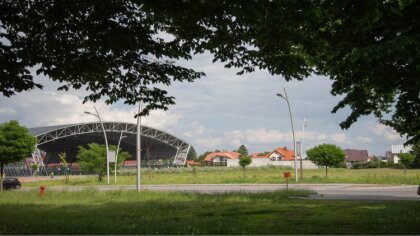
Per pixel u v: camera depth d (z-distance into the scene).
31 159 95.88
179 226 10.75
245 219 12.31
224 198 19.95
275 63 11.16
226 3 8.20
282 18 8.16
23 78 10.58
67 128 88.94
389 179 36.62
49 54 11.31
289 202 17.73
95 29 10.41
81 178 66.88
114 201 20.05
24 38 10.80
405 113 10.62
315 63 11.06
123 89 13.47
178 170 84.56
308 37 9.12
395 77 8.50
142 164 117.62
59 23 10.31
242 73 12.34
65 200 21.44
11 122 34.78
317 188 30.47
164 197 21.12
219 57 11.93
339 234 9.30
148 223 11.54
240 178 46.00
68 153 127.06
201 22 10.16
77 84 13.37
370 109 11.92
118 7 10.06
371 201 17.58
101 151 55.94
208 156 154.88
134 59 12.12
